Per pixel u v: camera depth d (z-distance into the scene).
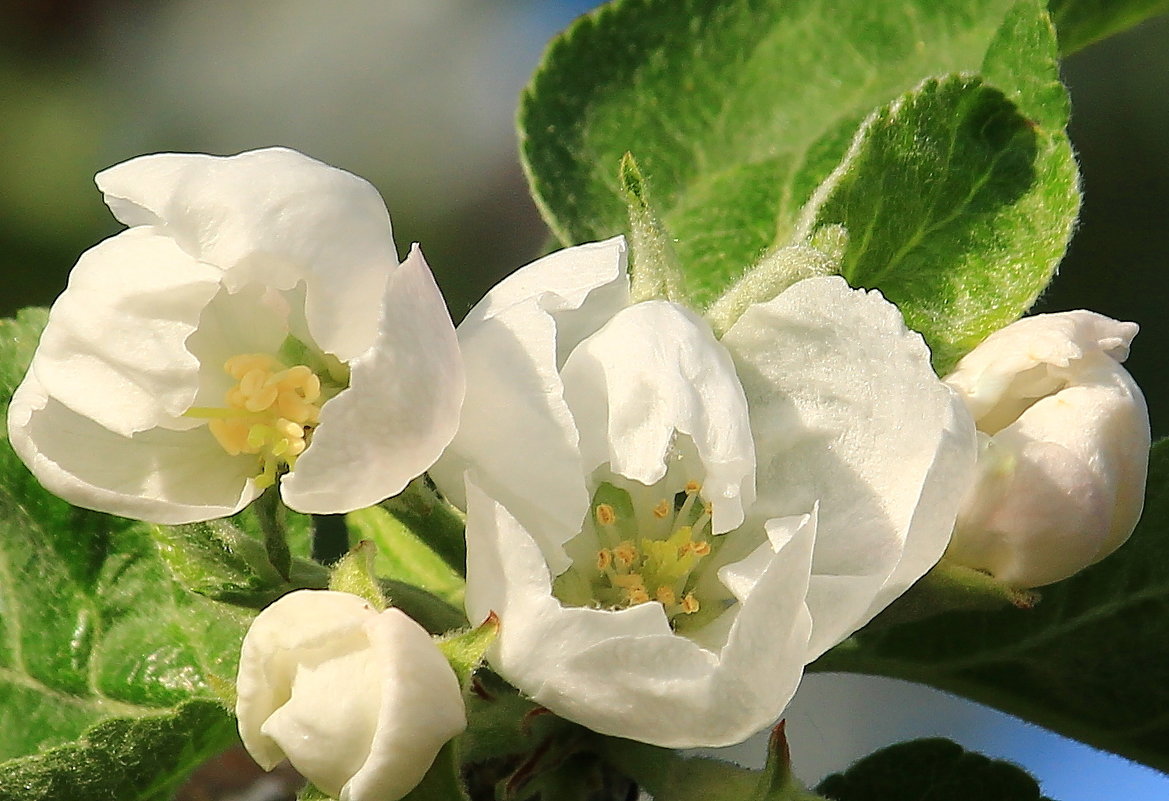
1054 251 0.27
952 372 0.26
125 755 0.25
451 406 0.24
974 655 0.27
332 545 0.29
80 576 0.27
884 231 0.27
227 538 0.25
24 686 0.27
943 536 0.24
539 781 0.25
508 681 0.24
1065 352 0.25
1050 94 0.27
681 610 0.25
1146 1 0.29
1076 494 0.25
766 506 0.24
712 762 0.25
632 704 0.23
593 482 0.25
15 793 0.25
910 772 0.27
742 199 0.29
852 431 0.24
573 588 0.25
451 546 0.25
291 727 0.23
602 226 0.29
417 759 0.23
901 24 0.29
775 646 0.23
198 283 0.24
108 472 0.25
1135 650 0.27
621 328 0.24
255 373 0.25
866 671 0.27
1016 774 0.27
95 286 0.24
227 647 0.27
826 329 0.24
